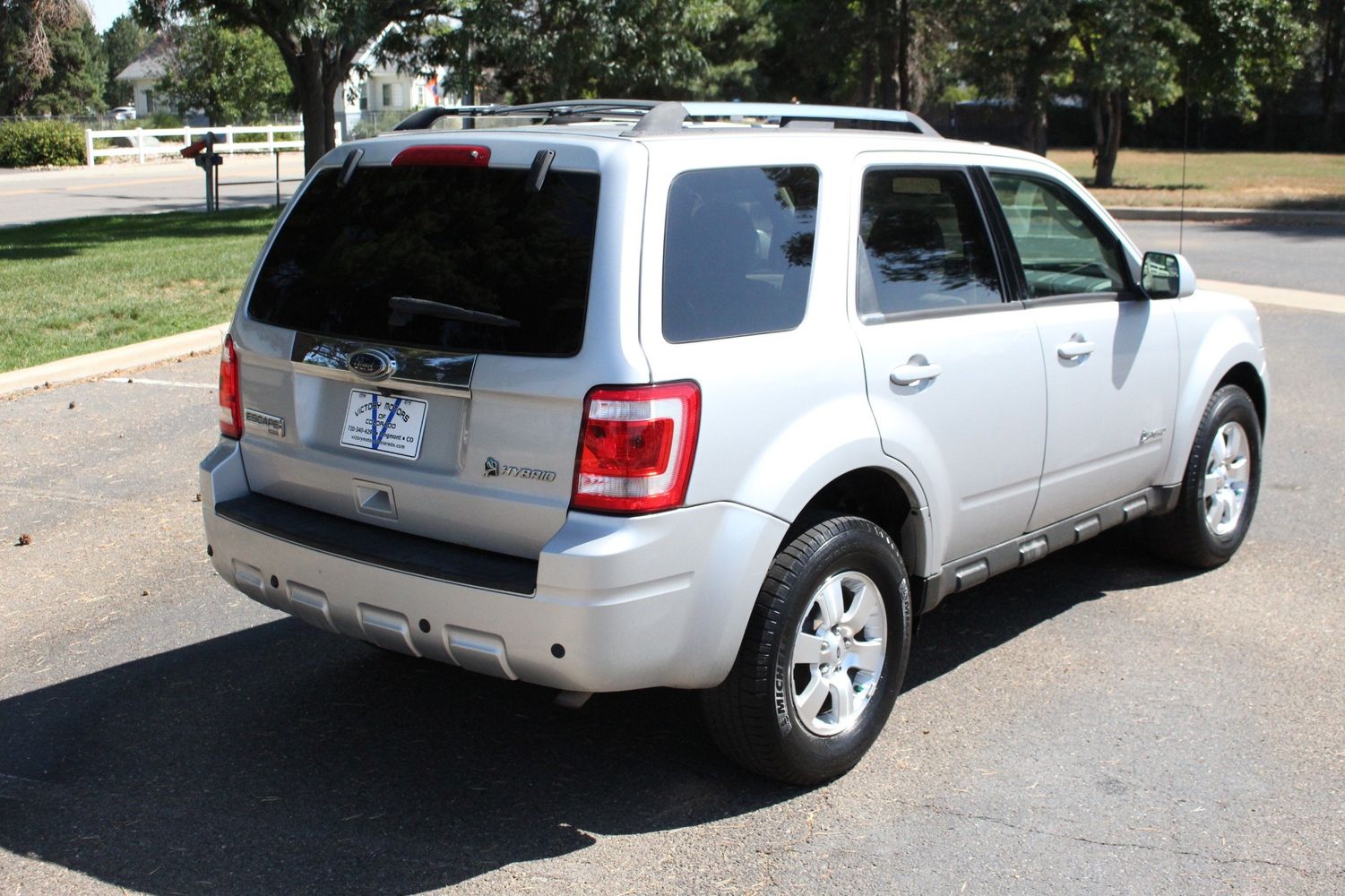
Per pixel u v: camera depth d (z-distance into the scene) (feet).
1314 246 60.75
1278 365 34.47
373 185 13.15
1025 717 14.80
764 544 12.14
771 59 141.69
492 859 11.90
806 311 12.89
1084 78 93.76
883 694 13.71
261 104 169.27
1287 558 20.22
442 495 12.18
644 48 71.31
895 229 14.17
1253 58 97.86
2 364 32.27
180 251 53.78
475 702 15.25
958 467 14.47
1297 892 11.34
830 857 11.93
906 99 107.55
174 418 28.58
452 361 11.90
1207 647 16.80
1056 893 11.34
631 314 11.37
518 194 12.01
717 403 11.76
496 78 75.77
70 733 14.42
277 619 17.87
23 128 127.75
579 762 13.80
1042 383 15.52
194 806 12.83
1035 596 18.75
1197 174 114.32
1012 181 15.87
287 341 13.23
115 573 19.53
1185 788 13.16
